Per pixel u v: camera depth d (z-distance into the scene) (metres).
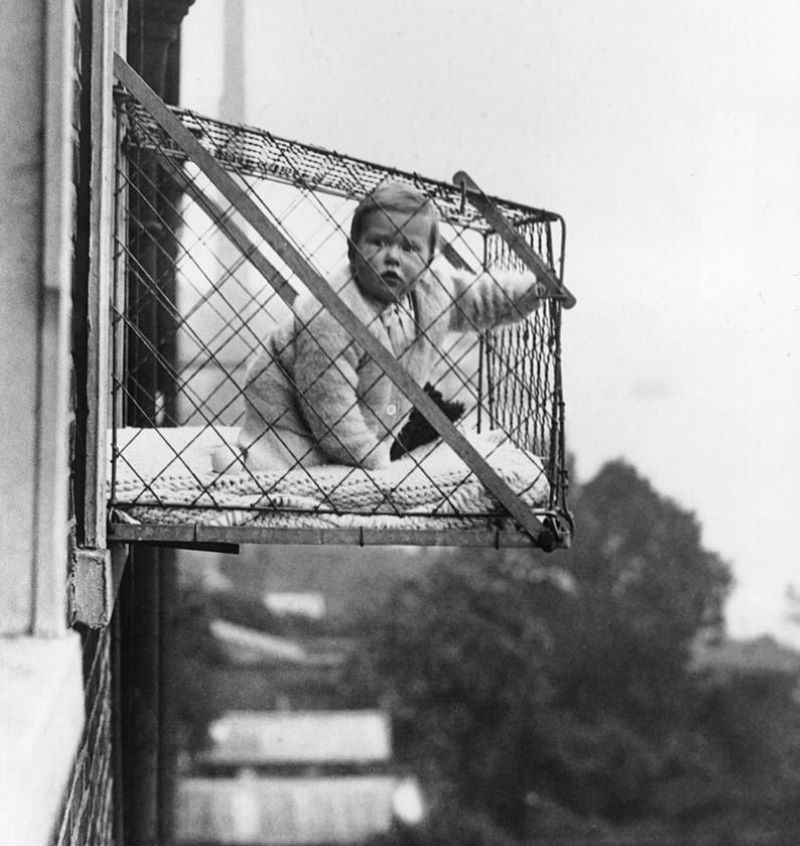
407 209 2.64
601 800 19.56
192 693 22.03
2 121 1.96
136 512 2.32
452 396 2.88
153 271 3.90
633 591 21.36
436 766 19.88
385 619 21.80
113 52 2.26
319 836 18.77
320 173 3.03
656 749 20.17
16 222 1.97
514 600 20.92
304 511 2.35
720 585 21.48
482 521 2.45
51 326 1.98
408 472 2.52
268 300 2.87
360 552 23.59
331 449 2.58
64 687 1.92
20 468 1.99
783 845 19.45
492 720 20.16
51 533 1.99
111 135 2.31
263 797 18.94
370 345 2.35
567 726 20.11
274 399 2.59
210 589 24.27
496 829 19.16
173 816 5.36
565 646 20.77
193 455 2.71
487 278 2.84
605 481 21.36
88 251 2.18
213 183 2.28
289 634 23.61
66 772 2.01
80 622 2.21
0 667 1.86
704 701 20.77
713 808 19.69
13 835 1.46
